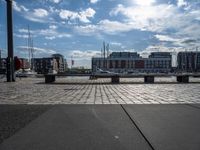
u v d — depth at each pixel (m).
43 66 122.25
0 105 10.61
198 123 7.18
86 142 5.49
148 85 23.16
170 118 7.86
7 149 5.07
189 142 5.47
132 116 8.20
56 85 23.19
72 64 98.94
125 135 6.02
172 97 13.40
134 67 129.00
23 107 10.04
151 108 9.74
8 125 6.98
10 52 27.81
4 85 23.00
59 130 6.46
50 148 5.11
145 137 5.84
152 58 131.50
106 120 7.61
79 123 7.23
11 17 27.25
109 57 127.25
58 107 10.03
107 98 13.11
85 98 13.13
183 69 133.25
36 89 18.73
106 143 5.42
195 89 18.47
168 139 5.69
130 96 13.98
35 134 6.11
